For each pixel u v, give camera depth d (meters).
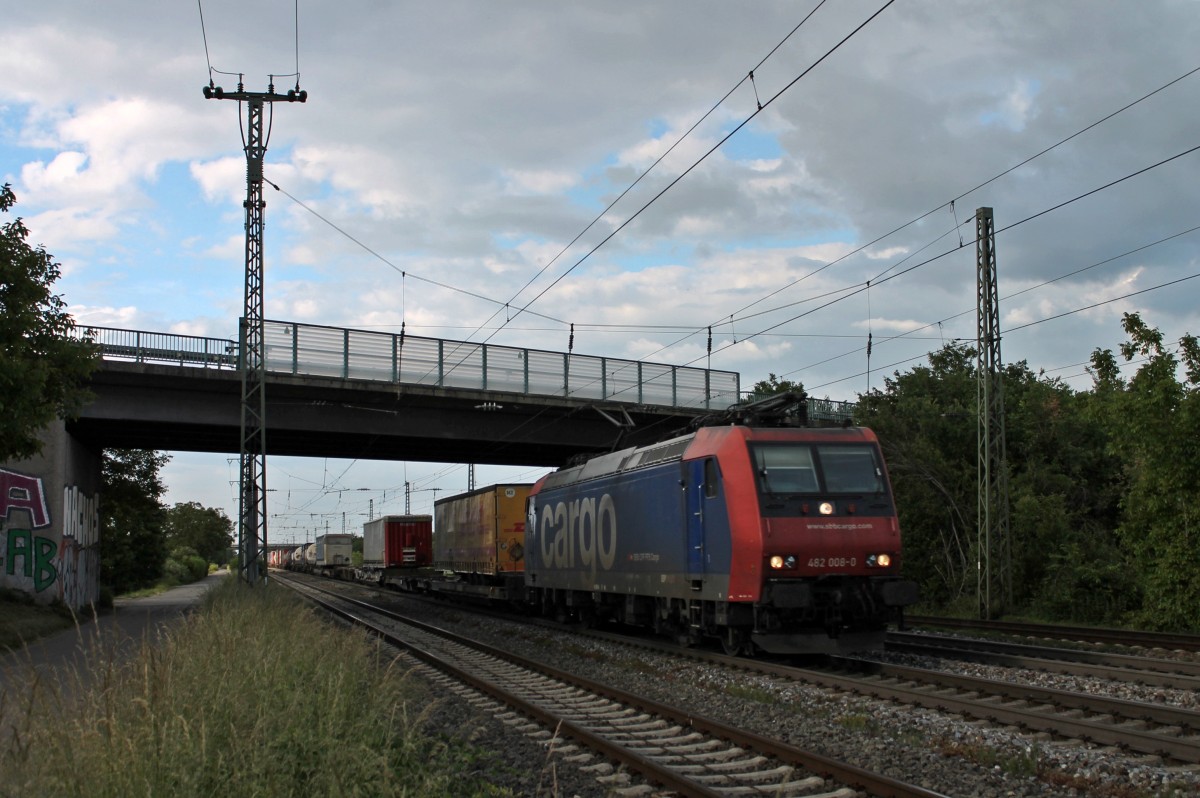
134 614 30.17
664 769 7.99
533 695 13.08
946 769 8.35
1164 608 20.73
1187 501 20.58
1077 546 26.00
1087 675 13.62
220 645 8.85
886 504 15.57
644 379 35.25
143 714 6.28
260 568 27.91
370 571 59.03
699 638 18.06
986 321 25.70
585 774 8.46
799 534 14.96
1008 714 10.12
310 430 31.62
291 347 29.41
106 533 53.31
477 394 31.66
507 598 31.11
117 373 27.64
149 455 50.69
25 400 16.30
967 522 30.62
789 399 16.94
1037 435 33.75
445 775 7.65
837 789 7.66
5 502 26.75
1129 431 21.06
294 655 9.64
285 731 6.71
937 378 39.41
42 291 17.22
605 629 23.56
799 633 15.08
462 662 17.22
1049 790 7.65
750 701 12.20
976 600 27.62
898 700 11.65
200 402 29.53
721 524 15.73
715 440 16.41
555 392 33.00
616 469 21.05
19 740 5.64
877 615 15.31
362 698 8.91
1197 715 9.45
